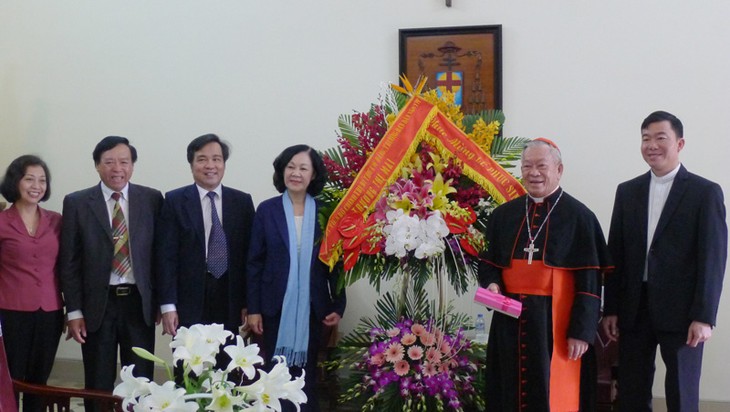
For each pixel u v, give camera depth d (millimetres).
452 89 4961
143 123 5379
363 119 4000
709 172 4676
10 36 5555
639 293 3385
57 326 3832
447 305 4180
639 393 3406
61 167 5488
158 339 5309
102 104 5434
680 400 3258
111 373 3748
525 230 3326
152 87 5367
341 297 3826
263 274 3707
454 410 3543
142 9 5371
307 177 3727
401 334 3631
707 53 4672
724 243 3279
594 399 3344
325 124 5148
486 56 4918
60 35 5484
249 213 3926
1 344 2670
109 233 3762
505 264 3332
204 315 3744
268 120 5219
